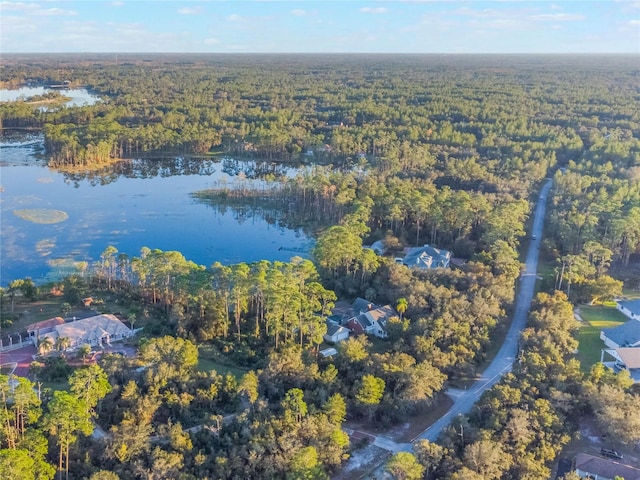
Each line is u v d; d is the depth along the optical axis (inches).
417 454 3129.9
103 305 5206.7
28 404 2974.9
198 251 7052.2
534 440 3312.0
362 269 5689.0
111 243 7175.2
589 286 5442.9
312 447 3073.3
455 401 3885.3
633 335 4591.5
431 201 7145.7
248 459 3068.4
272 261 6756.9
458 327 4458.7
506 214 6668.3
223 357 4308.6
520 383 3703.3
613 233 6387.8
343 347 4170.8
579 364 4062.5
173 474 2906.0
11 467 2578.7
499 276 5452.8
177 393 3587.6
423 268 5895.7
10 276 6107.3
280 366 3831.2
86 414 3029.0
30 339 4537.4
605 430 3459.6
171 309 4926.2
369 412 3617.1
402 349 4249.5
